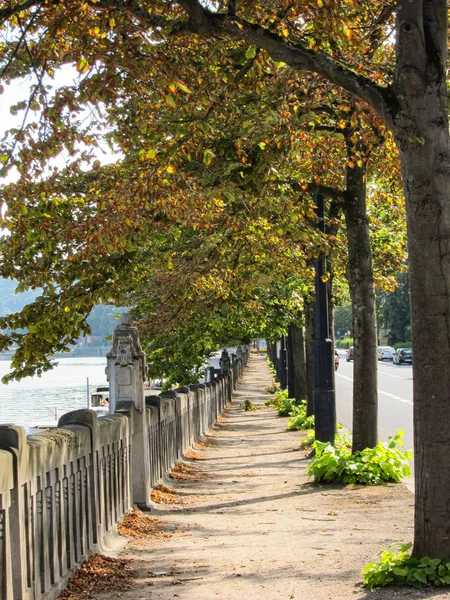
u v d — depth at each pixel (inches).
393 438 539.5
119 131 398.6
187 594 257.4
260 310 946.1
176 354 987.9
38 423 1752.0
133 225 417.1
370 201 741.9
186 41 374.9
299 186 510.6
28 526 226.7
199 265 611.5
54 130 337.7
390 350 3742.6
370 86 269.6
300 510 428.8
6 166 348.2
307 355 1004.6
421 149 258.1
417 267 258.2
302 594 249.4
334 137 419.5
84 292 493.4
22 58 366.0
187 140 387.9
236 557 312.8
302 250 596.4
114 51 309.3
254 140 397.7
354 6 351.9
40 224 426.9
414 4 255.9
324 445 544.1
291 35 351.6
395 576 250.4
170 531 377.7
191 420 810.2
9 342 503.2
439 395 256.1
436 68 257.3
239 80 366.9
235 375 2144.4
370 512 410.3
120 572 292.0
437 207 256.2
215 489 534.6
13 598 213.2
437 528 255.0
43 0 313.0
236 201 423.8
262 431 1023.0
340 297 967.0
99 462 329.1
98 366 5433.1
